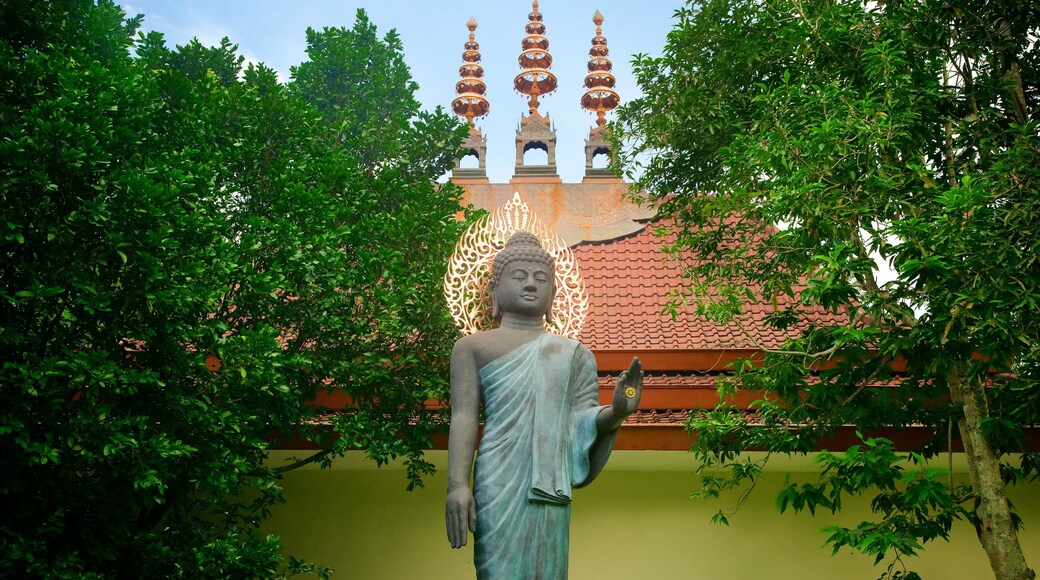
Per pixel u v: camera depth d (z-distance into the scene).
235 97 14.23
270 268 12.34
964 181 10.21
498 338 8.56
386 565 16.91
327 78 20.22
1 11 11.35
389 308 13.20
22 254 10.07
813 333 12.43
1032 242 10.77
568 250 9.85
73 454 10.25
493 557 7.75
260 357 11.47
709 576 16.70
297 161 13.91
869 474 11.38
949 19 12.38
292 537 17.02
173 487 12.22
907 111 11.40
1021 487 16.98
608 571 16.77
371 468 17.36
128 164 10.70
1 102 10.14
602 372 17.06
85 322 10.50
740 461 16.28
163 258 10.52
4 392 9.81
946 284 10.24
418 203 14.92
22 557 9.54
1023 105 12.95
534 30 27.52
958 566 16.70
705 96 15.19
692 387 15.95
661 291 19.80
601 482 17.33
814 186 11.09
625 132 16.34
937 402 15.02
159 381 10.21
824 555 16.80
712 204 14.12
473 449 8.20
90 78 10.98
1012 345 10.25
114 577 11.47
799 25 12.97
